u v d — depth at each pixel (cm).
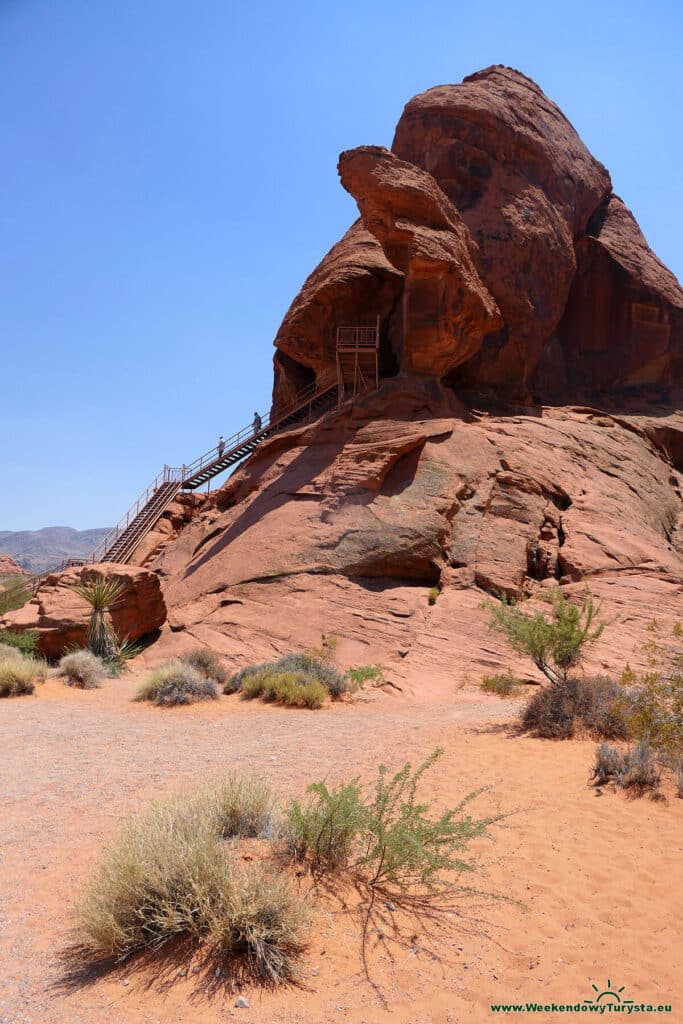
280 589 2184
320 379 3553
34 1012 312
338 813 466
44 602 1881
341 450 2711
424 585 2238
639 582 2222
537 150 3747
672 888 450
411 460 2525
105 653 1722
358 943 377
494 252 3444
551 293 3653
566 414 3494
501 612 1131
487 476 2564
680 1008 330
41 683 1407
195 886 372
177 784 661
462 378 3416
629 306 4012
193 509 3666
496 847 514
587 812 584
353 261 3316
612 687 948
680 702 759
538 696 959
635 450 3344
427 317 2723
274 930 360
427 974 354
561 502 2670
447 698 1520
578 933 398
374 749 820
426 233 2686
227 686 1423
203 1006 318
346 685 1423
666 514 3081
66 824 551
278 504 2619
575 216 3981
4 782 666
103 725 988
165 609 2103
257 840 478
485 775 693
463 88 3734
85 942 362
